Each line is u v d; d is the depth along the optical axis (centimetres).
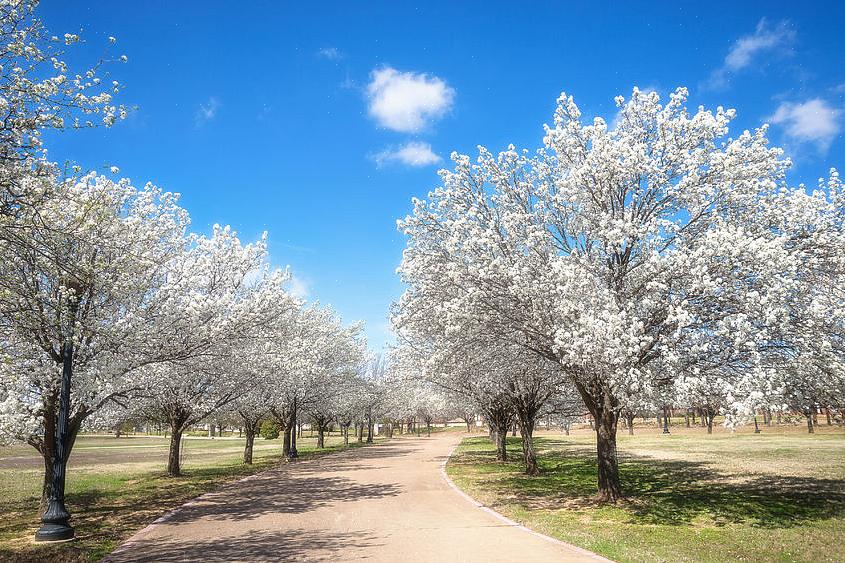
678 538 1031
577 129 1414
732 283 1148
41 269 1040
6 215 848
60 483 1109
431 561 862
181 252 1692
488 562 852
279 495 1641
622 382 1112
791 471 2017
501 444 2811
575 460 2803
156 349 1418
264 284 1889
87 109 891
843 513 1248
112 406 1711
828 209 1266
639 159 1271
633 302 1212
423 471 2330
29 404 1241
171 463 2245
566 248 1455
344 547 966
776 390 1012
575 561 857
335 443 5188
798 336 1113
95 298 1314
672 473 2066
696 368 1139
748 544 987
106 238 1152
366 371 5388
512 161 1507
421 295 1594
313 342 3331
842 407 1250
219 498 1591
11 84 829
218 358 1709
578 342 1078
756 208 1302
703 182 1305
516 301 1346
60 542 1049
